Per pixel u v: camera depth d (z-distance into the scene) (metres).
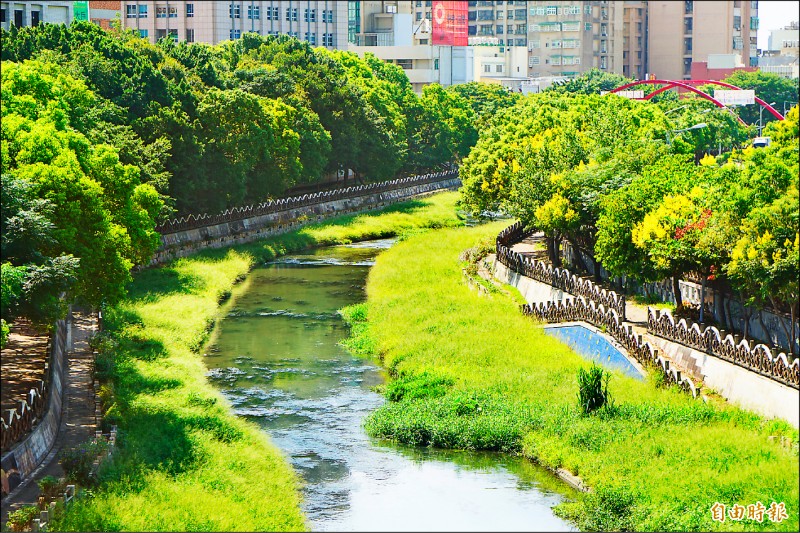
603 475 51.31
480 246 115.94
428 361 71.94
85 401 60.59
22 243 56.16
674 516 45.88
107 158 72.94
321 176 154.12
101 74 105.31
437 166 188.75
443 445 58.31
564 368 68.75
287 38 170.50
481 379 67.12
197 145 110.44
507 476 53.78
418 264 108.56
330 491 51.66
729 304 69.88
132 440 53.88
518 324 80.44
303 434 60.34
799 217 58.47
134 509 45.31
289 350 78.56
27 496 46.03
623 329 68.25
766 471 49.03
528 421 59.06
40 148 63.56
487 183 114.12
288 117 135.00
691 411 57.56
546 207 87.12
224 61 154.12
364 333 82.44
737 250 60.72
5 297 50.38
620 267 74.50
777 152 63.56
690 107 166.75
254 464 54.19
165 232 107.44
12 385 57.94
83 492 46.25
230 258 111.69
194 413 60.50
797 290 58.91
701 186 74.31
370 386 69.62
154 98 111.44
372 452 57.50
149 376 67.25
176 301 89.88
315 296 98.00
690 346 65.12
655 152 87.06
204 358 76.19
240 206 127.38
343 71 166.38
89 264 62.78
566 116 118.62
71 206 61.09
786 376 55.84
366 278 106.88
